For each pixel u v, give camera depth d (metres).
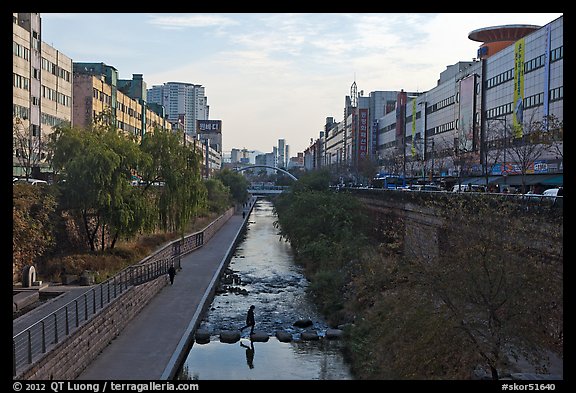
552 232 18.56
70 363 21.39
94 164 37.44
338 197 58.06
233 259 65.88
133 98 111.94
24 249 32.47
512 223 19.05
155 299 37.66
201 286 42.53
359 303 34.53
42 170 63.34
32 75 61.66
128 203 40.41
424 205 35.25
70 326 22.81
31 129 59.38
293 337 32.91
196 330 32.47
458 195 26.05
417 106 108.69
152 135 49.22
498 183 60.34
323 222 55.34
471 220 19.48
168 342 27.42
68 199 37.84
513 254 17.98
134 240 47.75
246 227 112.19
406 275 20.00
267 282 50.94
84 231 41.00
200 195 50.72
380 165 124.19
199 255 60.25
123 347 26.44
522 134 56.25
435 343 16.55
